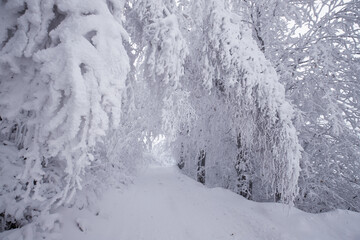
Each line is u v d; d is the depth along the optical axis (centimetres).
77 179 264
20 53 247
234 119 758
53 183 359
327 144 881
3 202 278
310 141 895
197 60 685
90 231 374
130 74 513
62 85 243
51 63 242
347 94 866
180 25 575
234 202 711
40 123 254
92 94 254
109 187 590
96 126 257
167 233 451
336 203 894
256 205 688
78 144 249
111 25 276
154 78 501
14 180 295
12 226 294
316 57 798
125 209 518
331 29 856
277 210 642
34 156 254
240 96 670
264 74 641
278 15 891
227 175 1078
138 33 544
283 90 655
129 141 671
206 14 617
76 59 245
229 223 557
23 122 292
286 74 859
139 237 412
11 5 253
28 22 258
